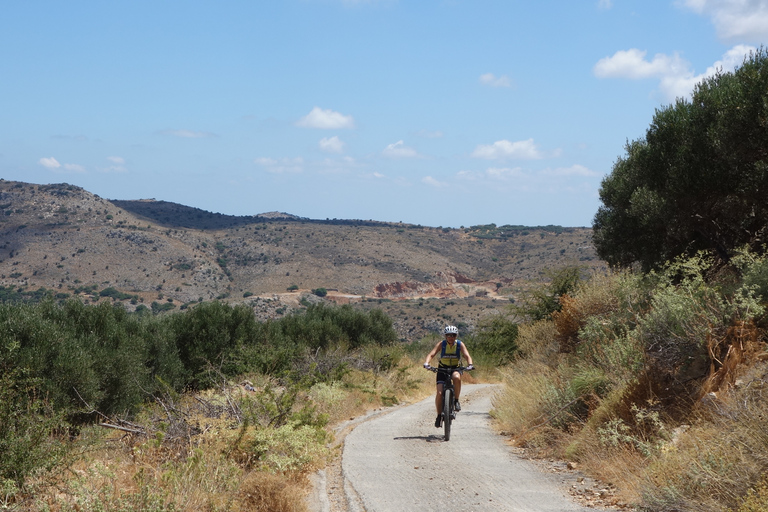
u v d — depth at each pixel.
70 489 4.82
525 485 6.38
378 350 23.12
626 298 10.67
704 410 6.39
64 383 12.91
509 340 26.97
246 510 5.40
